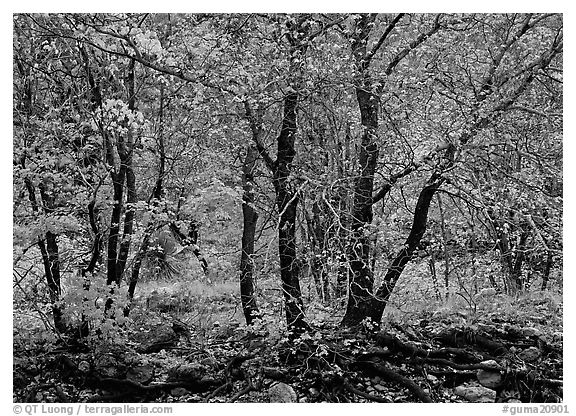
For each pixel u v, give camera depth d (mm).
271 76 10250
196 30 10227
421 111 11289
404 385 11000
